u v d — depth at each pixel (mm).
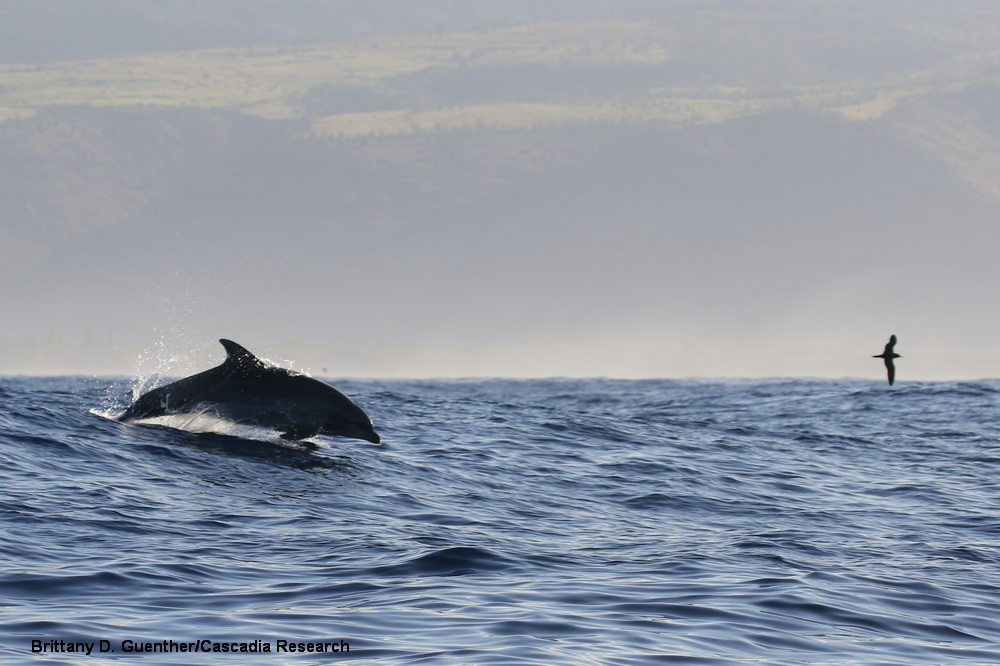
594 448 90000
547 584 43594
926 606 43031
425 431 94688
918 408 147875
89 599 38250
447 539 51062
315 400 71875
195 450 68312
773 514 64625
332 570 44312
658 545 53531
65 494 54750
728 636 37031
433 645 34406
